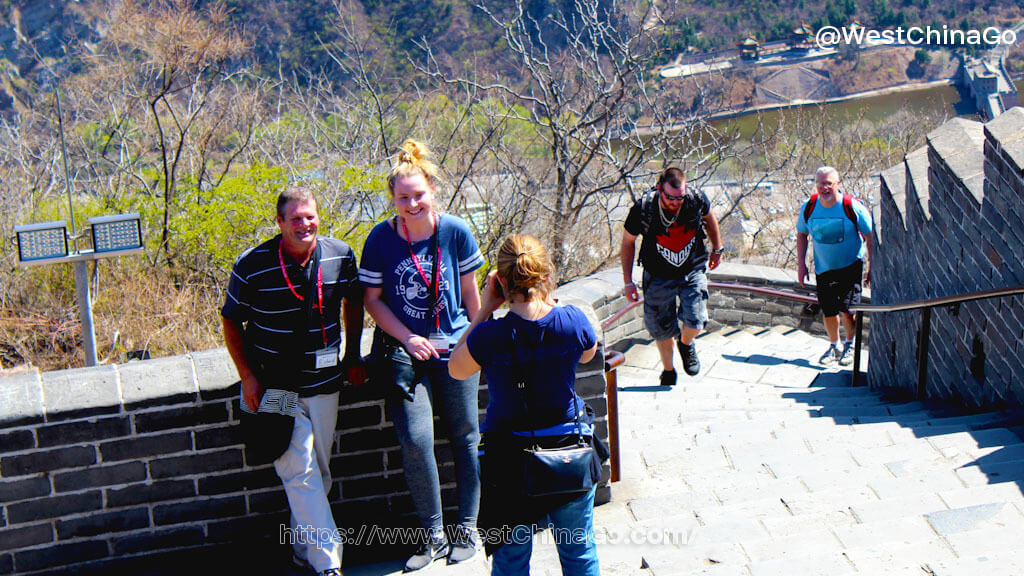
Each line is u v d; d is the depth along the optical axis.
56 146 11.81
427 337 3.69
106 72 12.03
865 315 10.83
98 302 8.30
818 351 9.62
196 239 8.84
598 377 4.14
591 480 2.96
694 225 6.16
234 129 12.41
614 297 9.44
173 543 3.77
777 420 6.10
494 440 2.99
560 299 4.16
